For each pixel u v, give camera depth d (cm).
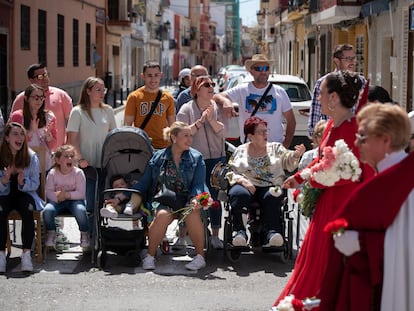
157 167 893
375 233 468
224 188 901
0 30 2627
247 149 904
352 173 544
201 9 12181
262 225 883
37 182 876
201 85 950
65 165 908
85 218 902
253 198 893
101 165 932
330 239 496
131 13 5403
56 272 851
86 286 798
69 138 961
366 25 2655
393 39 2206
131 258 896
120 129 927
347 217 471
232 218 875
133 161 937
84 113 962
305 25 4156
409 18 2017
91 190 958
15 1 2788
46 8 3312
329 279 496
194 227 861
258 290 788
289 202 1218
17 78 2853
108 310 721
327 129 604
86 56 4297
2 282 811
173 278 830
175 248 952
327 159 548
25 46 2980
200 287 797
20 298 757
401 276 461
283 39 5928
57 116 1034
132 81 6188
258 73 977
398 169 461
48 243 895
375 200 462
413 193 461
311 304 491
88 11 4300
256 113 983
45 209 891
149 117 995
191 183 888
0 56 2683
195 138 957
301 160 839
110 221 1066
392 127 462
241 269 866
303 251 572
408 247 460
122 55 5519
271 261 900
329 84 580
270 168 886
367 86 591
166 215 859
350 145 574
